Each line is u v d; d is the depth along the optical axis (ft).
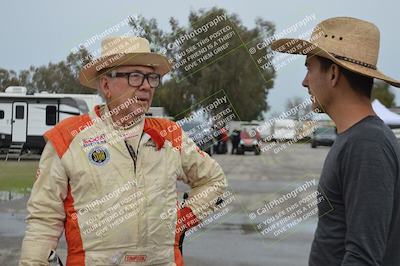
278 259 21.45
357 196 6.40
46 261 8.11
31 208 8.25
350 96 7.07
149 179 8.30
